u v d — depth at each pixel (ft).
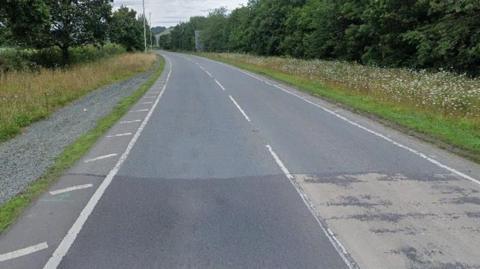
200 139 34.35
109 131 38.29
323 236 16.89
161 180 23.94
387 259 15.08
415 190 22.08
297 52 167.94
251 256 15.30
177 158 28.55
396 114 43.93
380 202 20.45
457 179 23.88
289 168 26.04
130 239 16.78
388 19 93.81
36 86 59.93
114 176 24.75
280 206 19.99
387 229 17.48
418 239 16.58
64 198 21.38
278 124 40.68
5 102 47.39
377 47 106.01
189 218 18.72
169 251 15.74
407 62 92.02
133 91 70.44
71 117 46.09
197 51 398.83
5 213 19.52
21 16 86.79
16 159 29.35
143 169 26.11
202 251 15.71
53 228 17.92
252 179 23.94
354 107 49.80
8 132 37.35
